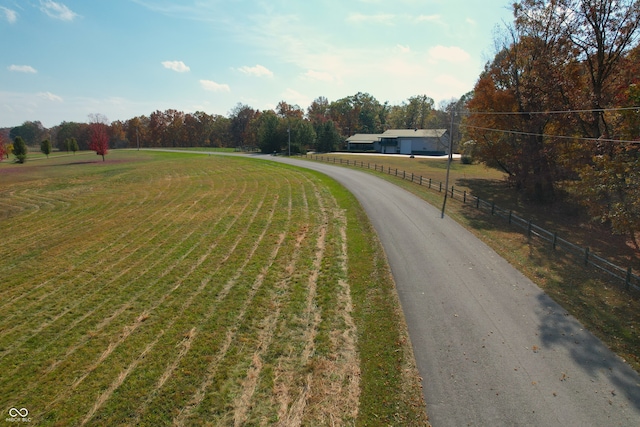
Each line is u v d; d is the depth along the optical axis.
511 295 12.92
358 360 9.70
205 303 13.02
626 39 23.69
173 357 10.02
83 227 24.23
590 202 19.22
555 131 27.92
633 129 17.16
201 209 27.61
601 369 9.09
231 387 8.82
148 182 42.88
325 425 7.68
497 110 32.28
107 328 11.61
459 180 41.81
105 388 8.94
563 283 13.79
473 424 7.58
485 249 17.45
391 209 25.28
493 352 9.83
